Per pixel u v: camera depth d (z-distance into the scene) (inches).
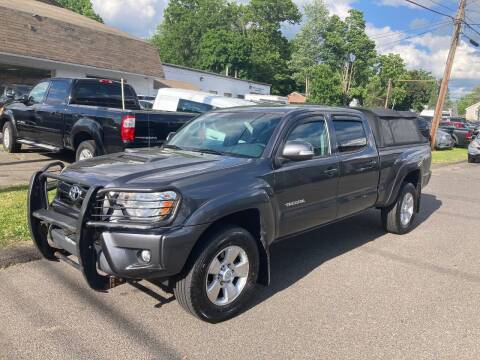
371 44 2694.4
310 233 267.7
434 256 233.5
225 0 2770.7
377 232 274.8
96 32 879.1
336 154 205.9
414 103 3191.4
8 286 170.1
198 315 146.6
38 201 163.6
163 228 133.8
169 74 1337.4
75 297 164.1
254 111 199.8
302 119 190.7
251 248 157.9
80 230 134.0
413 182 281.9
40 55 743.1
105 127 326.3
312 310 164.1
